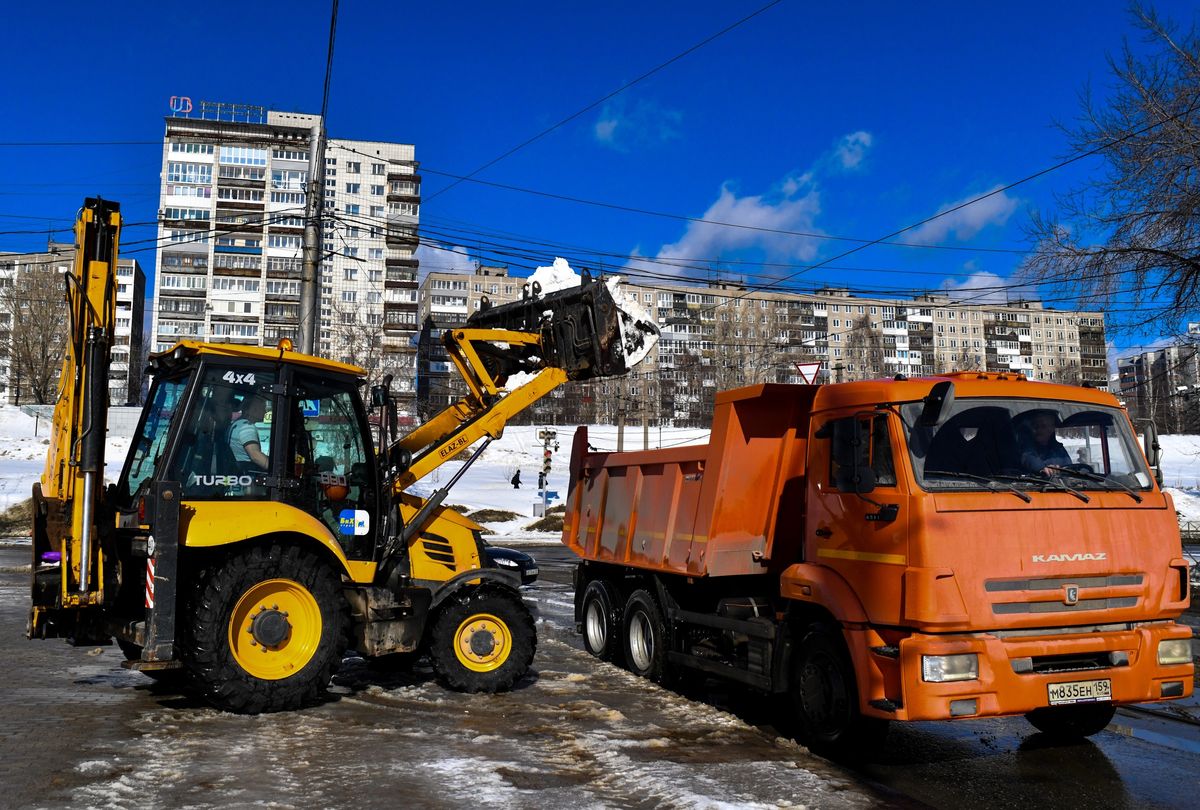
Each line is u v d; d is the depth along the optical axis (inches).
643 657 334.3
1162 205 643.5
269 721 242.4
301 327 675.4
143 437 290.2
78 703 261.3
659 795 186.2
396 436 305.1
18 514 1168.8
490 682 292.2
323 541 260.7
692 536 296.7
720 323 3420.3
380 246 3403.1
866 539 227.9
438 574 301.7
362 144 3467.0
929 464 220.7
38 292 2940.5
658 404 3294.8
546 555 959.0
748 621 269.7
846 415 245.3
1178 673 224.1
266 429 270.8
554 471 2249.0
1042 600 215.5
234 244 3181.6
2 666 322.0
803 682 246.4
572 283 366.6
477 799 181.3
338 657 261.3
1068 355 4569.4
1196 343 714.8
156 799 175.5
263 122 3388.3
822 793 193.6
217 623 241.9
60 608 253.9
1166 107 636.1
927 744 250.7
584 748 223.6
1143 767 229.0
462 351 330.0
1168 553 232.5
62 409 268.2
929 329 4220.0
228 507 254.1
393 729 238.1
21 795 175.6
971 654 206.7
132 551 253.0
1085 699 213.5
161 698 270.4
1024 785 212.4
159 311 3139.8
